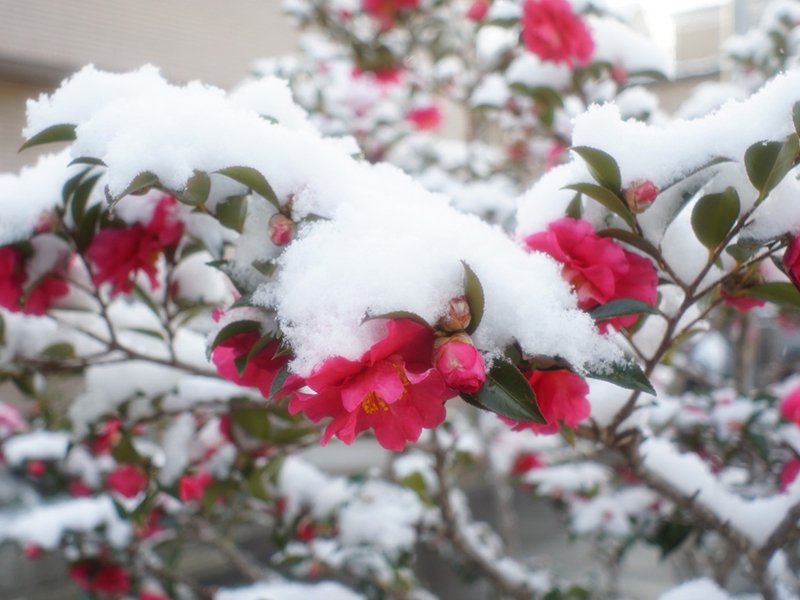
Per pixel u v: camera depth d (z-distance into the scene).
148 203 0.74
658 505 1.16
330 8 1.78
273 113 0.71
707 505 0.78
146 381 0.88
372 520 1.12
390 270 0.61
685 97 3.17
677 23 3.10
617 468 1.18
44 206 0.74
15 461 1.30
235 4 3.51
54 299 0.80
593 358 0.62
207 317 0.94
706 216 0.65
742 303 0.69
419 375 0.59
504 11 1.09
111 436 1.07
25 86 2.93
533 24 1.00
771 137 0.64
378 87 1.84
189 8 3.35
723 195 0.65
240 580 2.34
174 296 0.83
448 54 1.79
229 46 3.50
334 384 0.60
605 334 0.64
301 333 0.60
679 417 1.05
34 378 0.94
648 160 0.64
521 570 1.21
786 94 0.63
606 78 1.15
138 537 1.27
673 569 1.68
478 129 1.97
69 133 0.69
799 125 0.62
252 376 0.66
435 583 2.10
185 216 0.75
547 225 0.67
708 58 3.09
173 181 0.64
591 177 0.66
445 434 1.35
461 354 0.59
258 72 1.58
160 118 0.65
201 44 3.39
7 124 2.86
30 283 0.77
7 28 2.79
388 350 0.59
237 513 1.30
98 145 0.66
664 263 0.67
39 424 1.43
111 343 0.80
